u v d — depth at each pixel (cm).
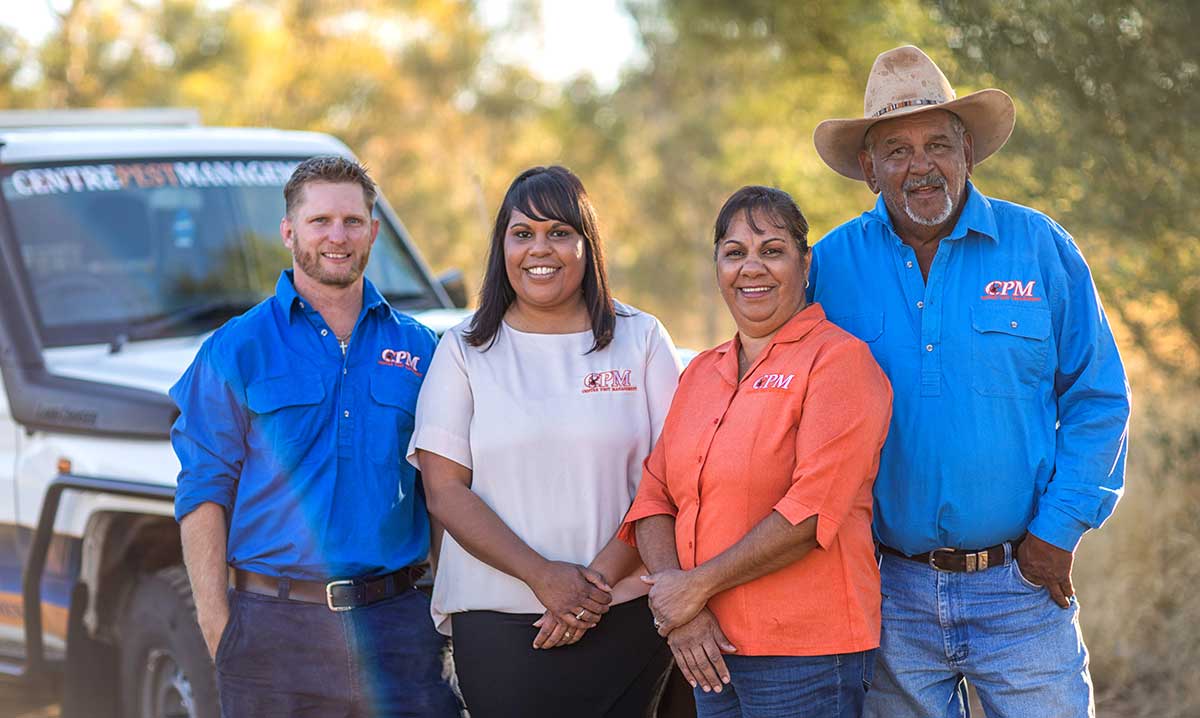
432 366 390
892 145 376
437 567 409
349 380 390
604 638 379
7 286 543
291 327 392
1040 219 377
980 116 381
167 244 585
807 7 1007
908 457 370
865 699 385
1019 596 369
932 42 796
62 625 517
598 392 383
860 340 354
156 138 611
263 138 639
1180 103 695
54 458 518
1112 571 627
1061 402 375
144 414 482
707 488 355
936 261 375
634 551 377
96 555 499
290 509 379
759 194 361
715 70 2261
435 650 397
